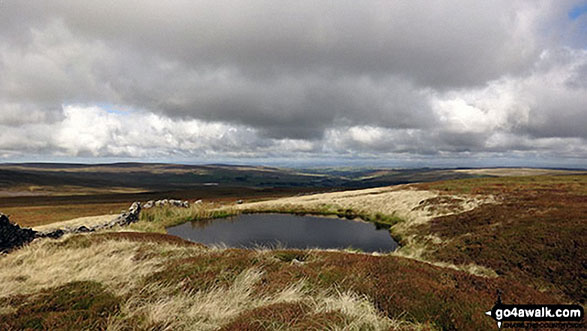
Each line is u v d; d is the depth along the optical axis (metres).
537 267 14.07
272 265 11.41
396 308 7.13
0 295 8.23
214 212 51.28
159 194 134.50
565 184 42.88
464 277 9.67
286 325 5.66
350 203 51.06
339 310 6.38
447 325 6.34
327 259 12.48
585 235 15.43
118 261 12.40
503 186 44.97
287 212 52.00
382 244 28.30
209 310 6.89
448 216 28.72
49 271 10.97
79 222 41.50
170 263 11.88
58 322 6.39
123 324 6.25
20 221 51.28
